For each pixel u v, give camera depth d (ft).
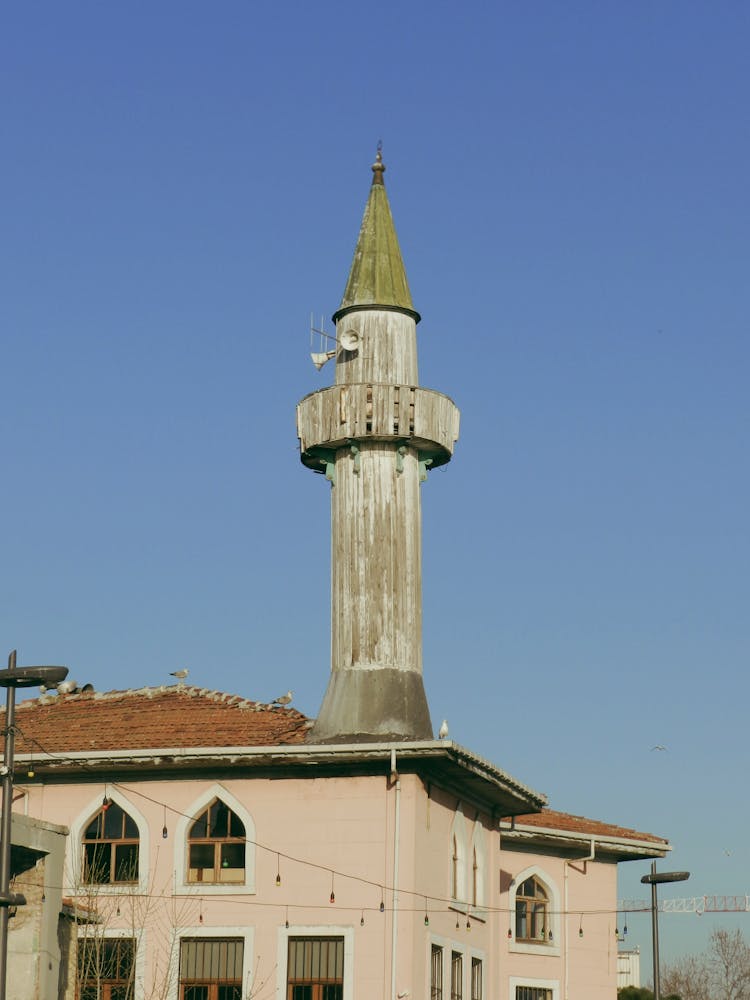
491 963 159.94
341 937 141.79
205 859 147.33
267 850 145.28
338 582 158.71
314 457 164.86
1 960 99.55
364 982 139.95
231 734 152.15
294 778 146.61
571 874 183.93
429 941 143.54
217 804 148.25
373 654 155.22
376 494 159.63
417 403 160.66
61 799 150.71
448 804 151.43
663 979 361.92
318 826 144.87
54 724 159.94
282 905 143.64
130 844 148.97
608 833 187.73
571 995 180.04
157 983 143.43
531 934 180.55
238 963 143.64
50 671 101.96
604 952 183.62
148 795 149.28
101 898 146.41
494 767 150.20
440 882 147.64
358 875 142.72
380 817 143.54
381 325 163.73
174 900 145.69
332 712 152.56
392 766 142.00
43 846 122.62
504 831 175.42
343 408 160.25
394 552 158.40
